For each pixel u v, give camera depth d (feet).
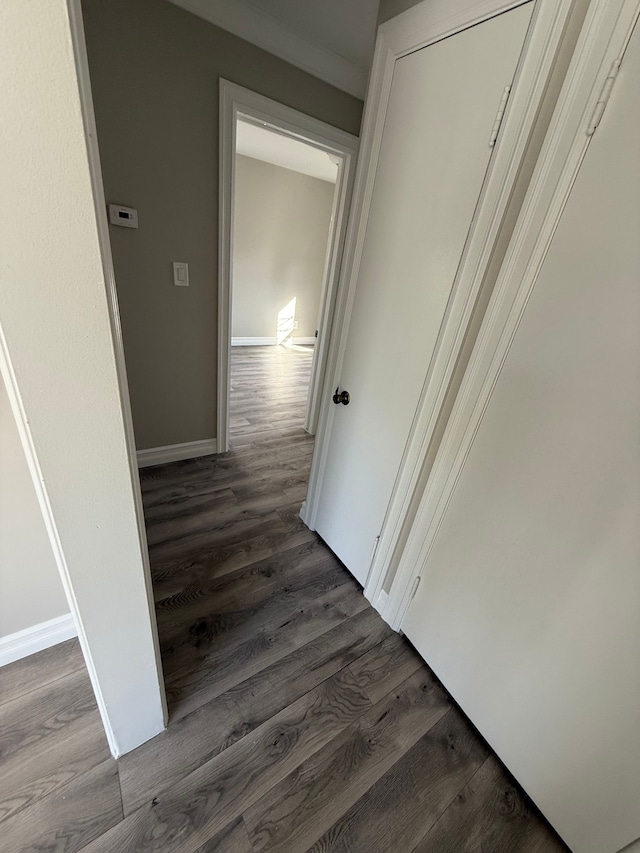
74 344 1.82
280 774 3.41
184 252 6.50
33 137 1.42
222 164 6.17
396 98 3.61
